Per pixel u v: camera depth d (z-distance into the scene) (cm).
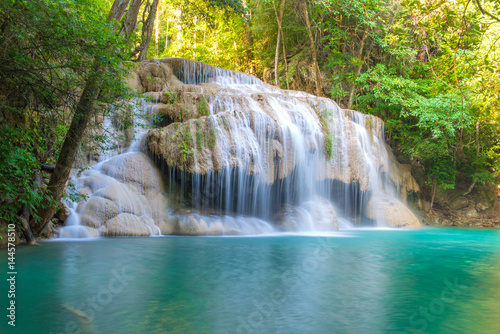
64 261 770
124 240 1087
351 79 2362
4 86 860
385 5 2391
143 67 1886
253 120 1455
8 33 751
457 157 2530
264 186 1477
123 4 1031
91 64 829
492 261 870
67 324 429
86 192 1193
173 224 1294
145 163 1338
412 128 2436
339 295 562
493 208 2552
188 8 2531
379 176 1959
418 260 875
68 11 790
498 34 1762
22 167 824
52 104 912
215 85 1845
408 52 2241
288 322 447
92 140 1059
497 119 2125
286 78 2706
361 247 1073
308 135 1627
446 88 2189
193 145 1336
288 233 1424
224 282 629
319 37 2681
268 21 2939
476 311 493
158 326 425
